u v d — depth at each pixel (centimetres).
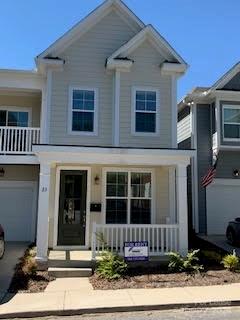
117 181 1406
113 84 1419
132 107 1407
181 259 1050
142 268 1062
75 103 1391
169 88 1442
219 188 1795
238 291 844
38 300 784
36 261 1059
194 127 1820
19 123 1585
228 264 1041
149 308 743
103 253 1055
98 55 1434
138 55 1440
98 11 1435
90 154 1170
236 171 1789
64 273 1008
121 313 721
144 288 876
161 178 1433
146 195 1416
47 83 1380
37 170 1566
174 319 672
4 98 1584
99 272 1012
